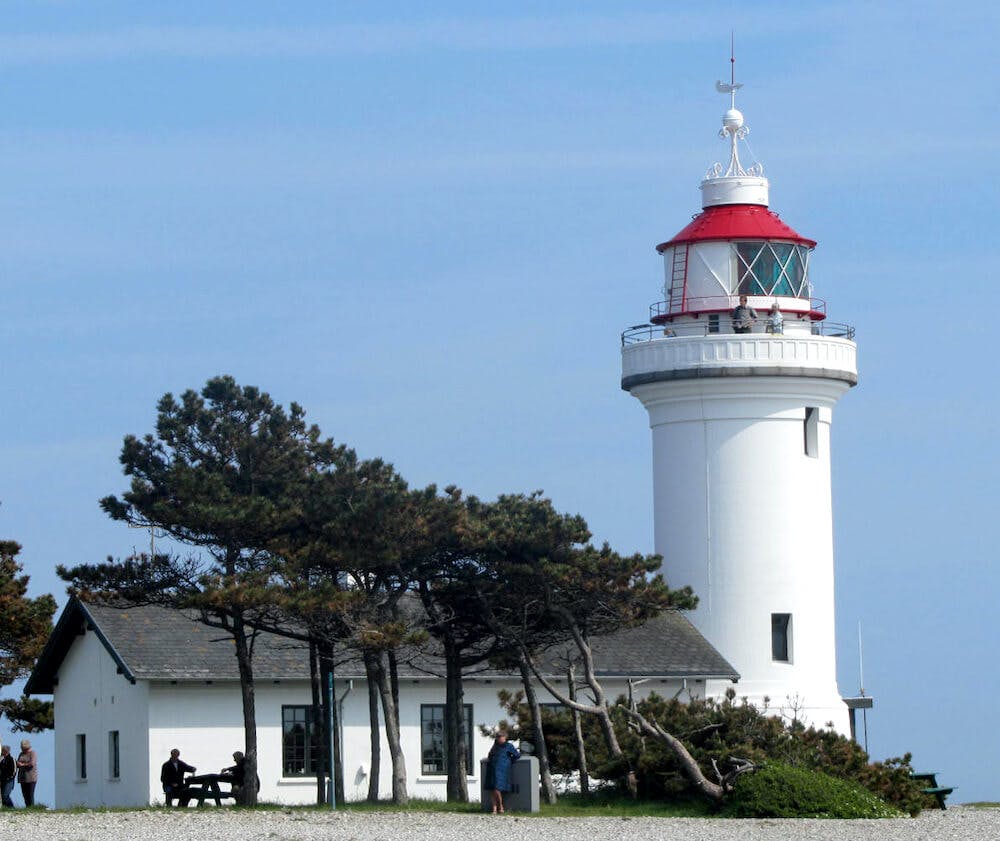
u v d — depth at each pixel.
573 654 71.06
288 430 59.31
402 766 58.84
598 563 57.59
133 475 57.78
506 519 57.41
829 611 74.12
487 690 70.00
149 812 55.56
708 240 73.94
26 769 65.50
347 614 56.41
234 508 55.94
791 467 73.38
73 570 56.81
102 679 69.25
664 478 74.62
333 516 57.19
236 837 46.12
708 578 73.31
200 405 58.50
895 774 59.50
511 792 55.28
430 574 59.22
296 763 66.56
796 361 72.69
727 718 59.12
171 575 57.19
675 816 54.38
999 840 47.94
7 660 74.06
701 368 72.50
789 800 54.00
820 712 72.62
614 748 58.72
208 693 65.75
